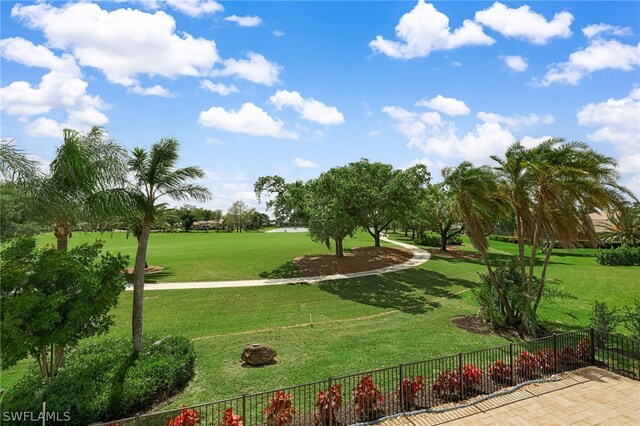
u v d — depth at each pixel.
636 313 14.59
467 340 15.45
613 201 14.77
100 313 10.21
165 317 18.44
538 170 14.74
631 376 11.46
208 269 29.44
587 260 41.09
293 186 34.66
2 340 8.08
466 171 16.94
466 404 9.70
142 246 12.80
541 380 11.14
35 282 9.03
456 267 35.38
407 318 19.05
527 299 16.42
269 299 22.39
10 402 8.91
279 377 11.71
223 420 8.05
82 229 13.36
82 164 11.09
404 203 33.28
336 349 14.20
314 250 40.69
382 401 9.42
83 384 9.58
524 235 17.98
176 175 13.27
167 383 10.55
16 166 9.88
